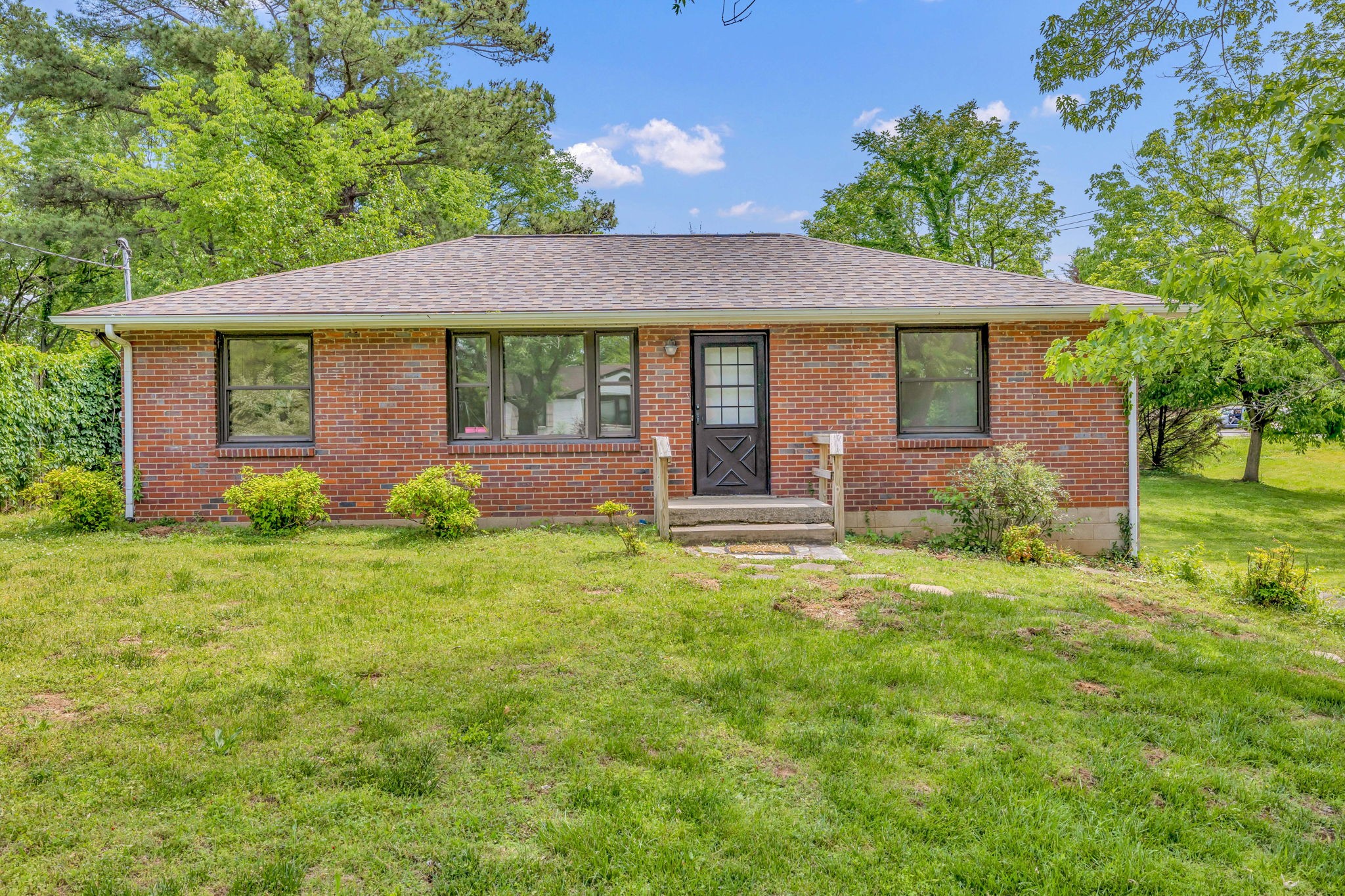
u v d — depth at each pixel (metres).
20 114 22.97
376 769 3.44
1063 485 10.08
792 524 9.27
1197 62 8.27
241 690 4.26
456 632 5.32
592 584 6.72
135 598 6.04
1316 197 7.38
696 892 2.71
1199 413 21.11
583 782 3.38
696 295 9.98
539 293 10.03
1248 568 8.20
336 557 7.71
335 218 23.11
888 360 10.06
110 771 3.39
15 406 11.22
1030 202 27.34
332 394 9.81
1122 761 3.65
